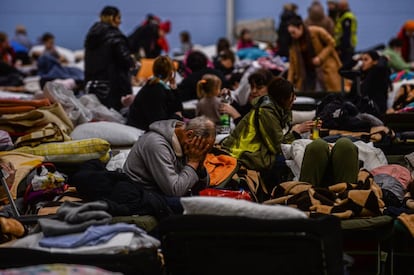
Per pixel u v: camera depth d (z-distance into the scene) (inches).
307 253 211.0
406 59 760.3
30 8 1095.0
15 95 476.7
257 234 211.9
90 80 474.6
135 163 280.5
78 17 1101.1
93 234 222.5
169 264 221.1
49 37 821.2
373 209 262.7
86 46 477.4
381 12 1103.6
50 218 237.9
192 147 275.3
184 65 541.6
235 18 1121.4
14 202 295.3
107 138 350.6
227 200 223.3
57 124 349.4
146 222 248.4
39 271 176.2
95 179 270.4
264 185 316.8
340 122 356.5
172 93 382.9
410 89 448.8
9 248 212.2
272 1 1117.1
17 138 350.3
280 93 326.0
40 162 310.3
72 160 322.0
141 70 559.8
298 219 210.4
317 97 483.8
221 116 383.9
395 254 264.8
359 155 319.6
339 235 218.2
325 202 267.3
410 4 1102.4
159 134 279.0
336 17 667.4
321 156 292.8
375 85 442.0
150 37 664.4
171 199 267.0
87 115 394.3
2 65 639.8
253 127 324.5
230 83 481.7
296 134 334.6
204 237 215.6
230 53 571.2
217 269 217.9
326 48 521.0
